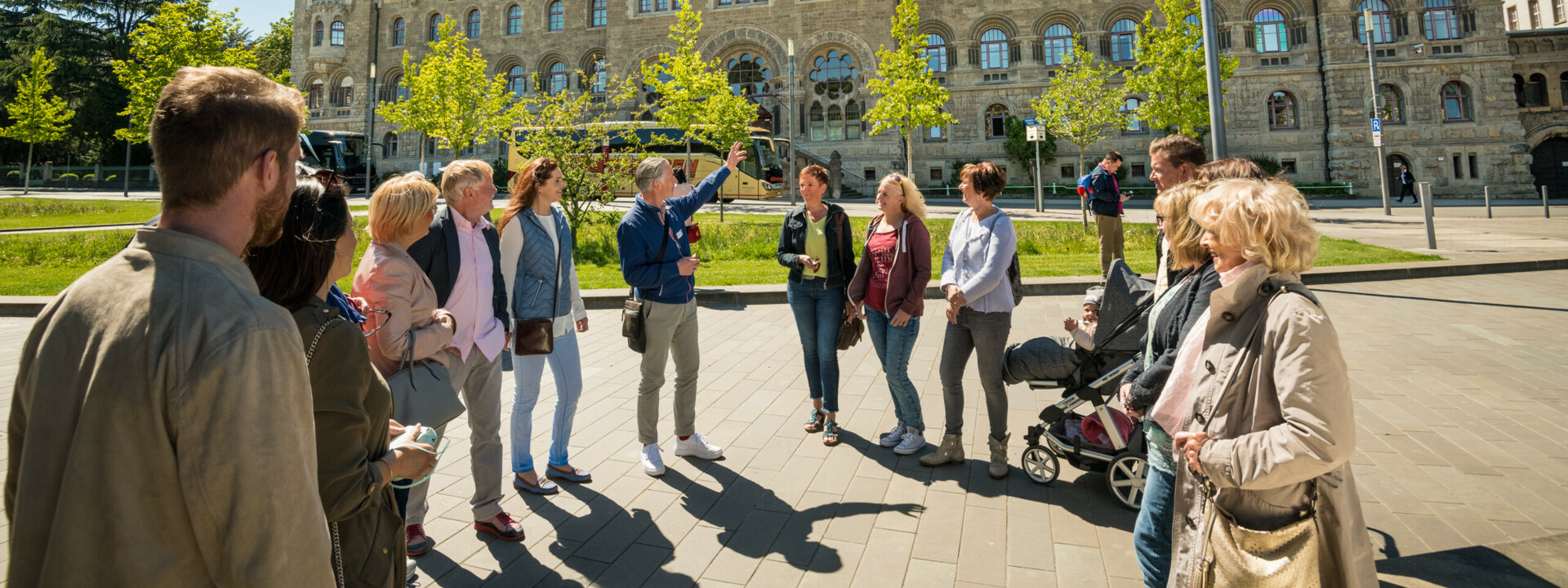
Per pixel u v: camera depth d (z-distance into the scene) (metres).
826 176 5.04
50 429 1.23
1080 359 3.93
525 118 23.83
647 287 4.34
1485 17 33.50
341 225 1.91
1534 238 14.89
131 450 1.22
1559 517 3.58
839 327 4.96
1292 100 35.06
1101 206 10.02
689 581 3.19
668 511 3.91
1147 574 2.49
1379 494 3.92
